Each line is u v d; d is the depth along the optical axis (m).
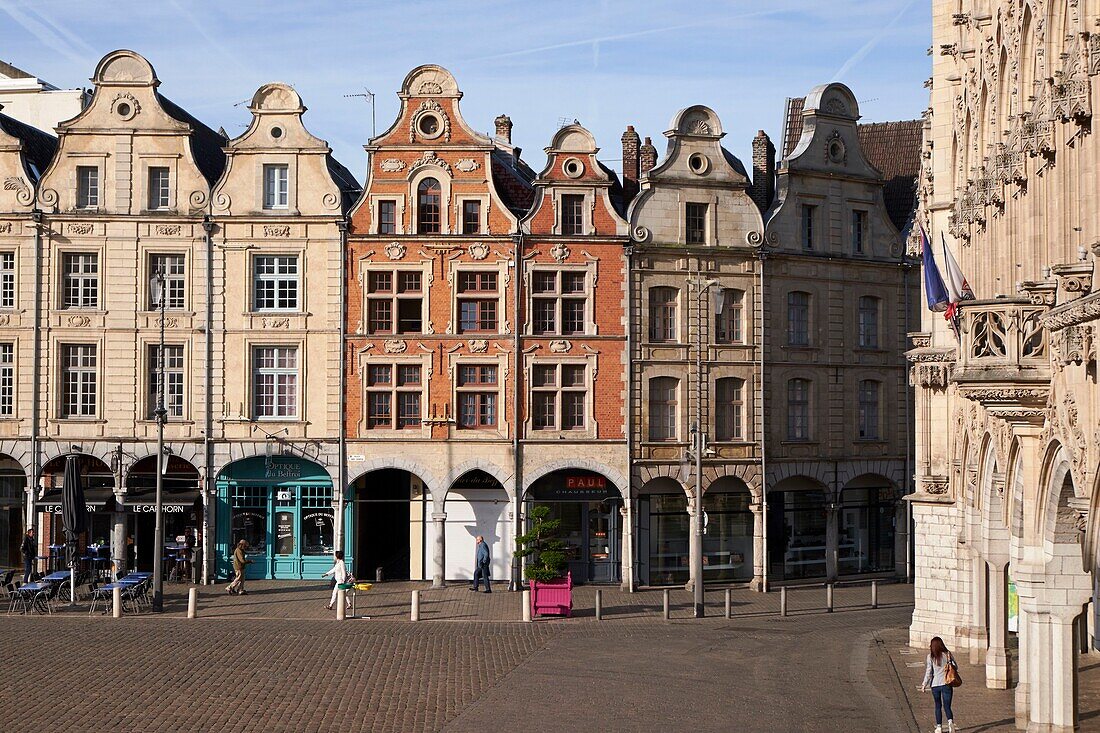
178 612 43.16
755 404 54.38
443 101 52.66
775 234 55.06
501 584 52.03
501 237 52.38
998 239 31.09
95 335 51.97
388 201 52.53
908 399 58.56
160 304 48.69
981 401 25.89
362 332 52.16
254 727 26.11
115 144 52.22
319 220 52.19
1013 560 28.81
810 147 56.25
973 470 35.03
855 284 57.25
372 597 47.84
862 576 57.47
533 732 25.88
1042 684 25.89
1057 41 24.36
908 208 61.84
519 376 52.28
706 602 48.38
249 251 52.22
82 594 47.09
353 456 52.03
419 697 29.11
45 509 51.00
